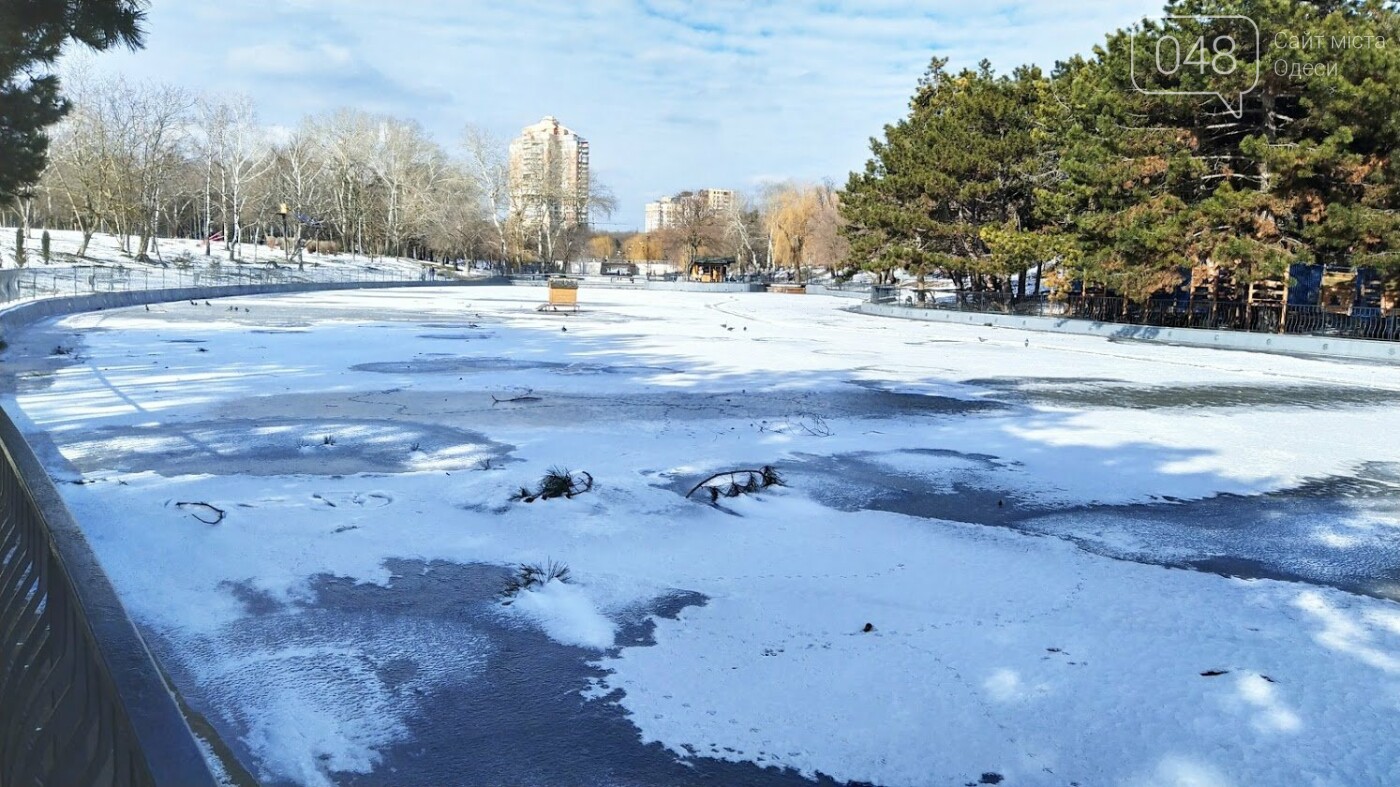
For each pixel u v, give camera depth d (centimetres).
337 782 427
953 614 648
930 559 772
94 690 249
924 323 4497
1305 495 1055
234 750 447
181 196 9238
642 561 747
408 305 4656
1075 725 493
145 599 628
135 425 1242
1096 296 4162
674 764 452
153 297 4141
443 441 1208
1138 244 3291
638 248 15000
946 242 4850
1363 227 2836
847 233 5528
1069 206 3834
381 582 684
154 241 6869
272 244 9631
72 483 911
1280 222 3275
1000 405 1709
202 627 592
